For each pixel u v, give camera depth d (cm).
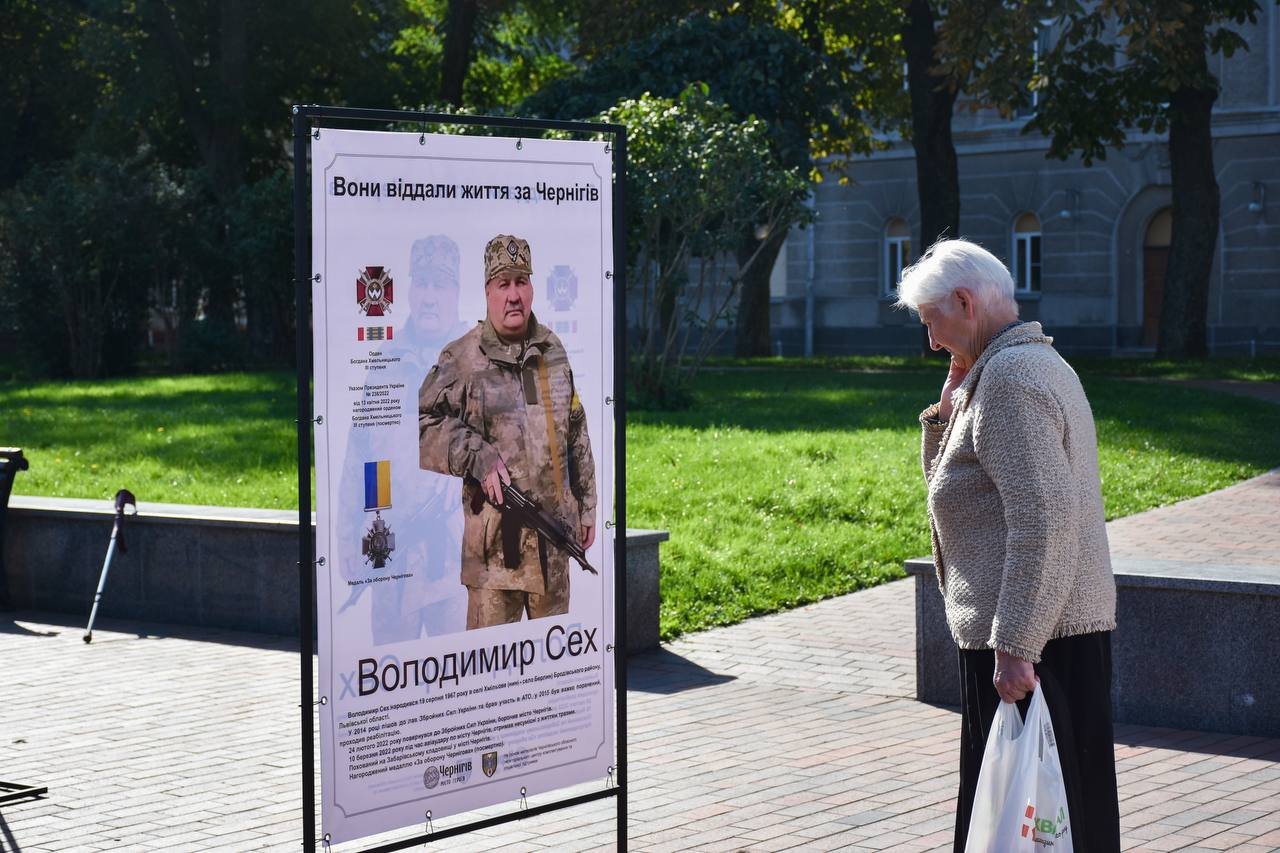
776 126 2514
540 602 421
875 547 1084
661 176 1803
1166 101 2814
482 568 409
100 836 494
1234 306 3462
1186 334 2866
